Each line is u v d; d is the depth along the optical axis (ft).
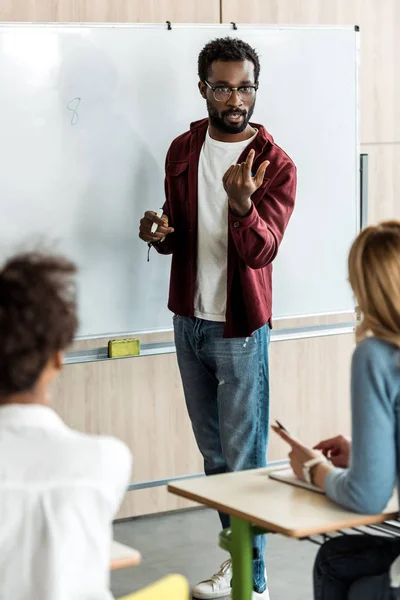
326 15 16.31
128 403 15.65
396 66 16.98
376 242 7.90
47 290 5.65
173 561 14.19
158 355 15.78
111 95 14.53
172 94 14.92
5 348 5.50
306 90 15.67
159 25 14.73
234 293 12.37
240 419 12.53
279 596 12.86
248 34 15.24
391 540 8.57
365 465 7.62
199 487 8.46
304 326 16.58
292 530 7.38
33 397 5.70
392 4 16.81
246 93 12.54
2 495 5.36
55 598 5.27
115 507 5.61
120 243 14.85
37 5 14.24
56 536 5.32
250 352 12.46
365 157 16.55
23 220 14.14
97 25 14.34
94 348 15.07
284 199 12.45
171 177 12.90
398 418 7.68
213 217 12.54
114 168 14.67
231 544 8.24
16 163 14.02
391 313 7.77
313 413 17.07
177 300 12.87
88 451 5.54
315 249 16.02
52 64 14.12
